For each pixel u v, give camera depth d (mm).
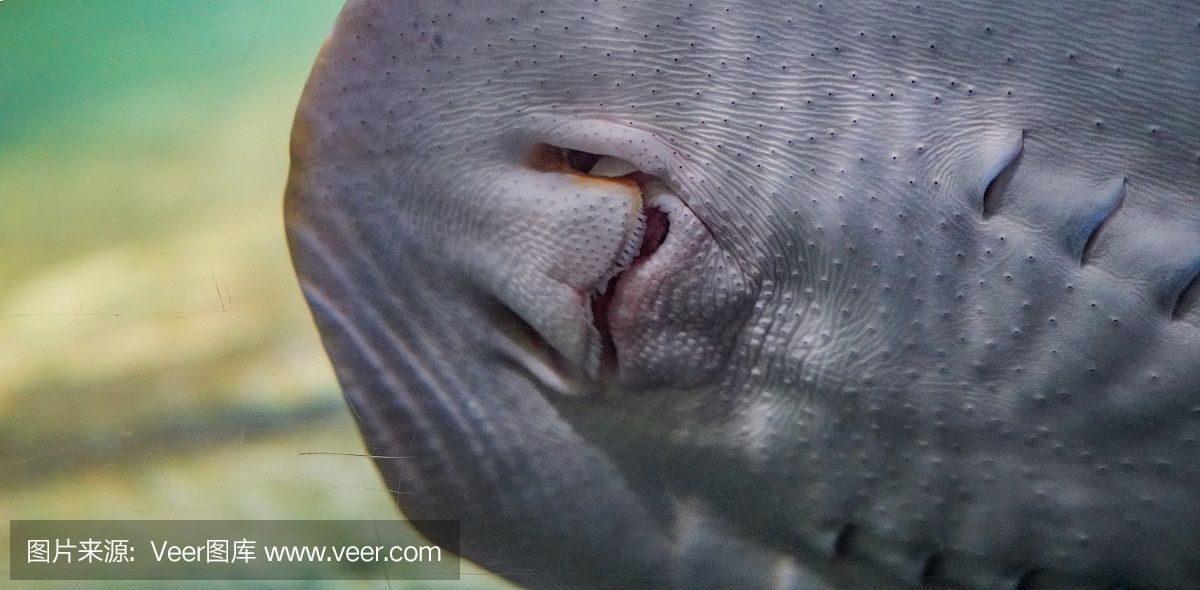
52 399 1727
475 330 1315
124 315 1793
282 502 1591
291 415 1655
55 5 2279
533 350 1313
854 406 1288
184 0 2213
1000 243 1262
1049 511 1293
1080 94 1258
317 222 1314
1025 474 1288
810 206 1270
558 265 1285
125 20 2217
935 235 1263
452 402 1332
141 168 1984
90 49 2176
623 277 1290
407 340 1326
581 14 1277
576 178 1291
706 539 1344
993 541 1306
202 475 1620
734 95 1273
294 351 1746
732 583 1353
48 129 2041
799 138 1270
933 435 1288
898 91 1264
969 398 1277
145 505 1614
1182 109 1256
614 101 1280
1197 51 1254
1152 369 1265
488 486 1346
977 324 1268
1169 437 1272
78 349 1778
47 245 1893
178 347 1764
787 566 1350
